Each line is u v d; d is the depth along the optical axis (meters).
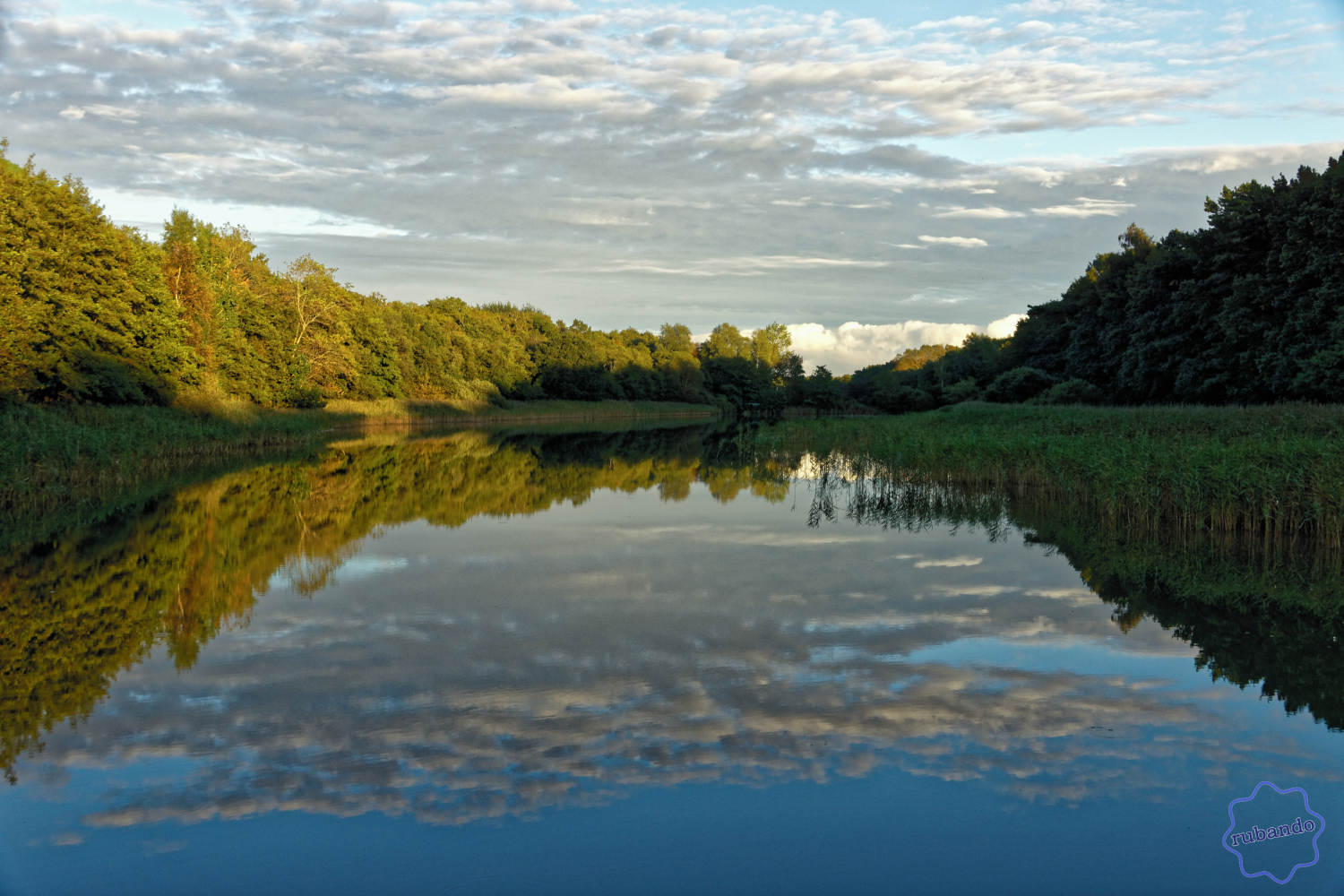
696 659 8.32
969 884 4.81
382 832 5.27
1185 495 15.75
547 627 9.48
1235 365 37.56
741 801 5.64
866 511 18.91
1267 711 7.23
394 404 69.12
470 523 17.22
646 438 50.59
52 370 32.34
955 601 10.74
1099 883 4.84
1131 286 47.75
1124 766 6.19
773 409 125.50
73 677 7.97
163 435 30.14
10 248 31.39
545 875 4.85
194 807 5.58
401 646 8.82
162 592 11.43
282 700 7.34
